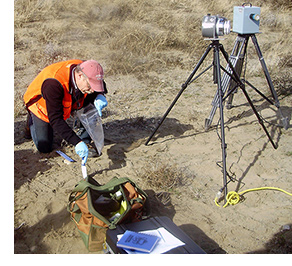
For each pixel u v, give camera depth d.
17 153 4.44
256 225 3.37
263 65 4.70
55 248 3.09
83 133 4.54
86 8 10.34
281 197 3.74
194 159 4.39
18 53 7.89
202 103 5.93
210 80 6.87
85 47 8.20
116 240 2.79
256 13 4.47
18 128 5.05
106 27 9.21
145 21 9.84
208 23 3.81
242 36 4.66
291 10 11.31
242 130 5.06
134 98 6.08
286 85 6.49
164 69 7.33
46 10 10.30
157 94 6.26
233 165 4.27
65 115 4.02
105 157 4.40
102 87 3.64
